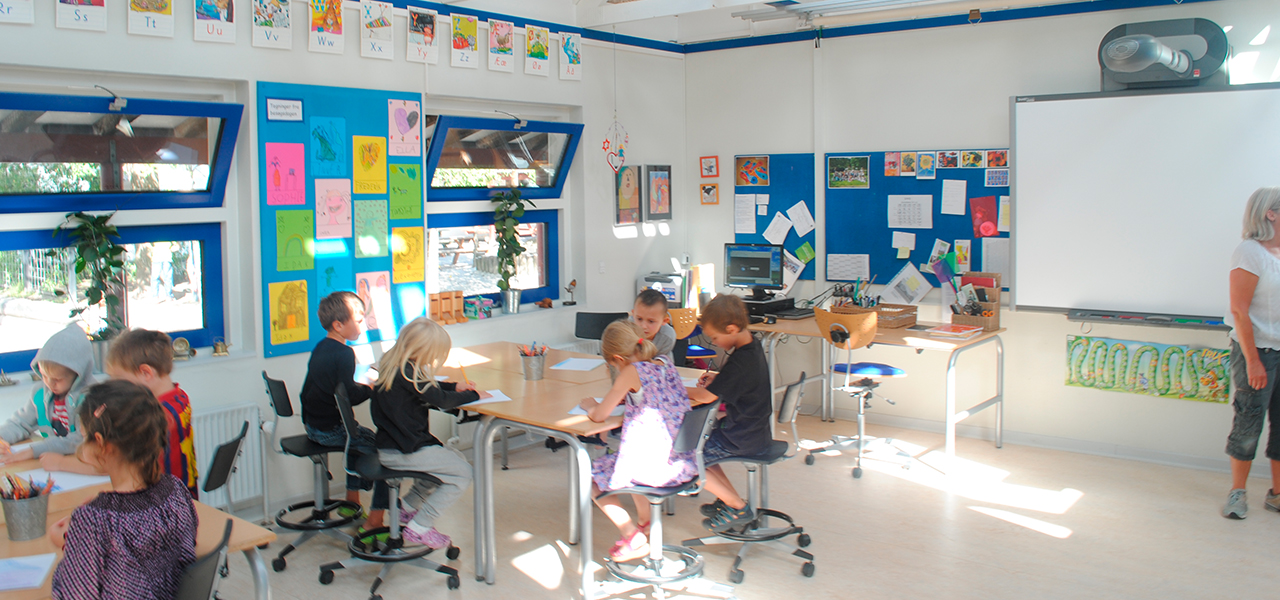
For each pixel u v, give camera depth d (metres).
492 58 5.10
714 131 6.53
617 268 6.17
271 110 4.14
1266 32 4.60
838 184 6.02
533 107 5.54
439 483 3.46
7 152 3.44
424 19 4.74
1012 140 5.23
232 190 4.20
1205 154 4.68
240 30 4.01
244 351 4.24
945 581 3.50
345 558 3.77
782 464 5.08
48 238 3.68
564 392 3.78
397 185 4.72
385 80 4.61
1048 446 5.40
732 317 3.49
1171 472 4.86
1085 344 5.21
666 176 6.52
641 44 6.17
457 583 3.49
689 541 3.72
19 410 3.28
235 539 2.15
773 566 3.67
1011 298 5.35
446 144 5.05
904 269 5.84
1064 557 3.73
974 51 5.43
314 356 3.71
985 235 5.52
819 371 6.26
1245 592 3.38
